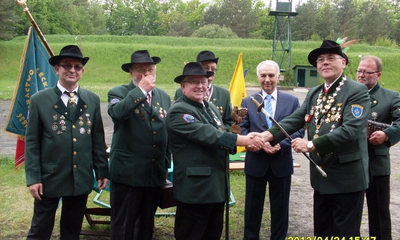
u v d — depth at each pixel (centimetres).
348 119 294
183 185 309
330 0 7119
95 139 347
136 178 336
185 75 308
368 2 7081
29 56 409
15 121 397
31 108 321
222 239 396
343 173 304
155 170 345
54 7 5625
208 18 7250
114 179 340
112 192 347
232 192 544
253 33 7081
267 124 379
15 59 3500
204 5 8112
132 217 340
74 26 5875
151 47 3919
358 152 303
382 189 349
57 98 327
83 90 346
